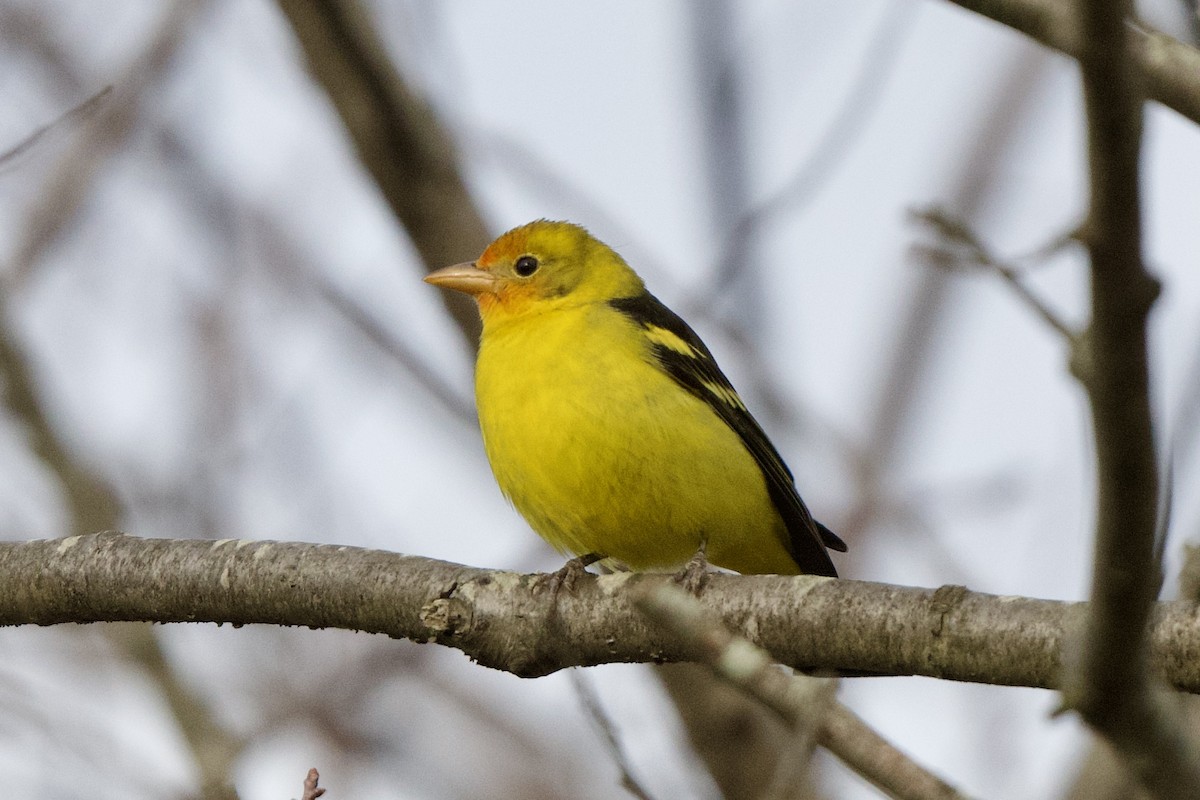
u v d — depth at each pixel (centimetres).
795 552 1265
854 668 865
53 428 1422
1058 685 796
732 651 573
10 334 1427
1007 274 551
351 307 1424
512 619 957
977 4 795
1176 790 545
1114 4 457
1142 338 495
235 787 1117
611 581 948
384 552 984
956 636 823
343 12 1334
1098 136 471
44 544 1016
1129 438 510
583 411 1157
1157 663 770
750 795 1455
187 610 984
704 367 1242
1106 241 482
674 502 1174
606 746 769
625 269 1362
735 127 1251
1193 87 782
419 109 1414
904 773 520
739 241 1244
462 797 1443
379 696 1474
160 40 1449
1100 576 530
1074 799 1081
